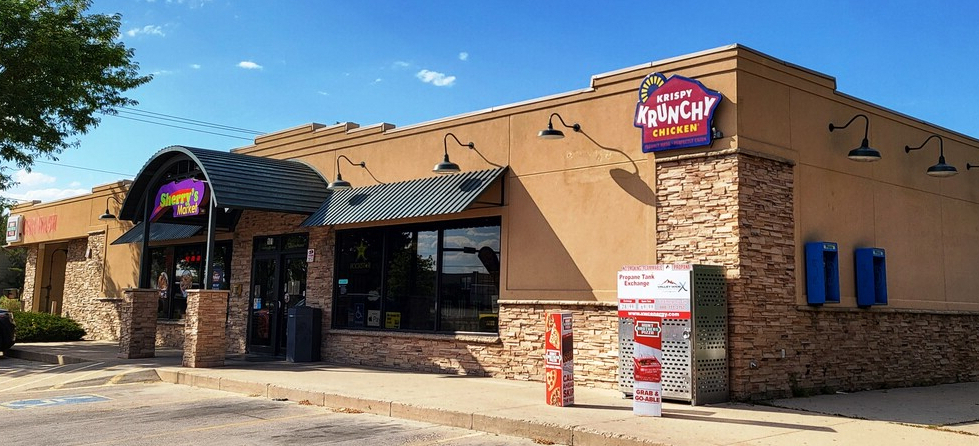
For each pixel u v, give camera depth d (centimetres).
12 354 1938
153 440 857
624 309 1129
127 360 1662
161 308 2214
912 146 1517
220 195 1505
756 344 1123
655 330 968
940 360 1510
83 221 2686
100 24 2317
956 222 1616
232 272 1958
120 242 2247
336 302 1678
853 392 1273
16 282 5019
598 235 1281
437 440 877
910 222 1486
